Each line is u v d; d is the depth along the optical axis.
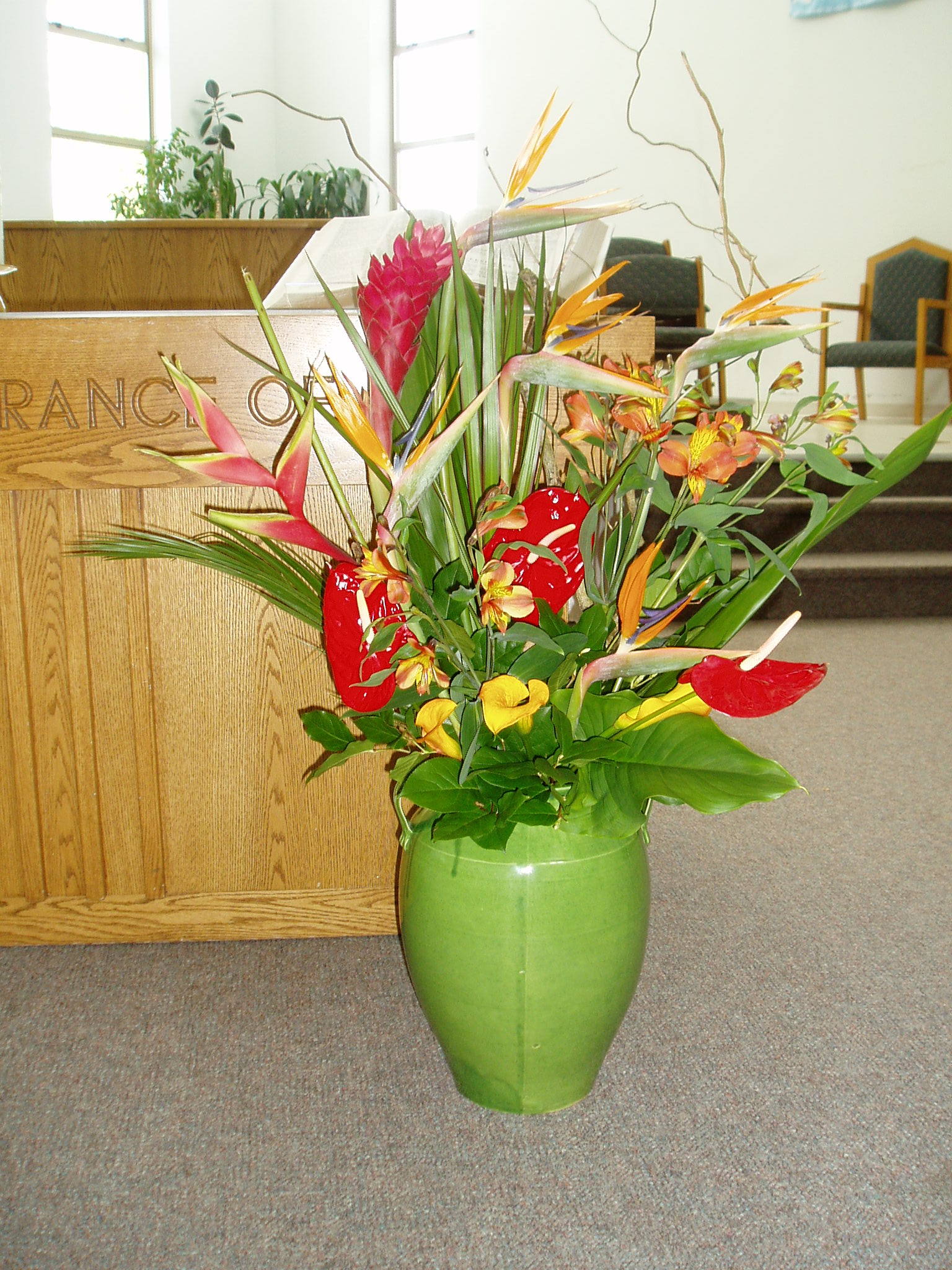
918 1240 0.96
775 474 3.91
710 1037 1.26
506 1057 1.05
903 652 3.22
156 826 1.41
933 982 1.40
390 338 0.80
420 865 1.04
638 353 1.40
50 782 1.39
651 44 6.05
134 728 1.38
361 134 7.32
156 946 1.45
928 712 2.62
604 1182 1.02
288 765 1.40
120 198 6.57
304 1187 1.01
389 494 0.88
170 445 1.26
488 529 0.78
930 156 5.49
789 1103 1.14
